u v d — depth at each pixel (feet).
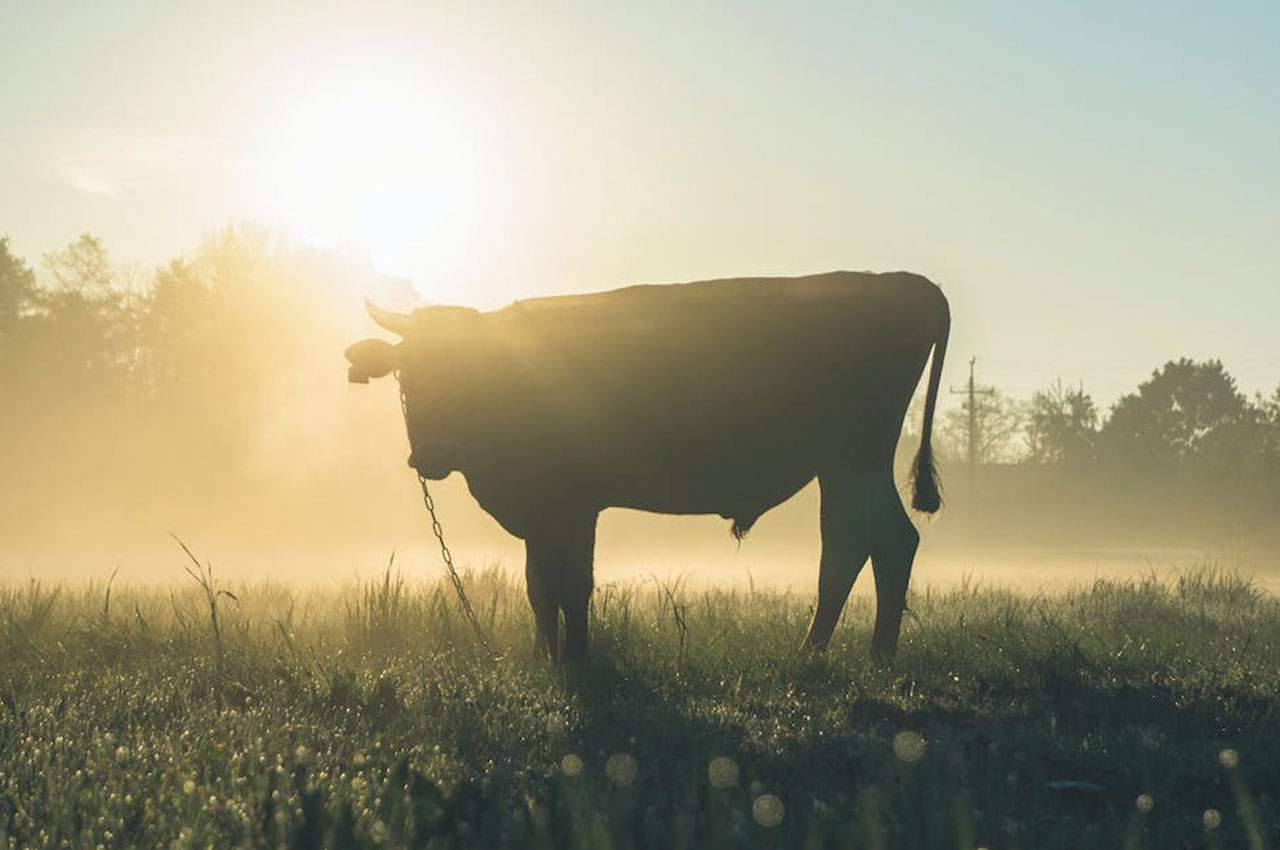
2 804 15.31
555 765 18.45
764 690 25.12
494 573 43.70
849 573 31.12
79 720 20.29
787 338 30.99
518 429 29.48
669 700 23.53
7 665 26.68
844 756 18.99
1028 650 28.89
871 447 31.60
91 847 13.58
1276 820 16.11
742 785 17.31
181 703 22.16
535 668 26.96
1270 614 42.78
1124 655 28.71
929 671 27.32
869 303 31.53
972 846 14.15
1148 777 17.90
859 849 13.85
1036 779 17.85
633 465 30.42
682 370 30.45
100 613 32.76
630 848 13.71
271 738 19.16
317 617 34.58
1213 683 25.64
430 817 14.60
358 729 20.34
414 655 28.40
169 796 15.70
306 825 13.85
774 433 31.04
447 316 29.19
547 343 29.94
